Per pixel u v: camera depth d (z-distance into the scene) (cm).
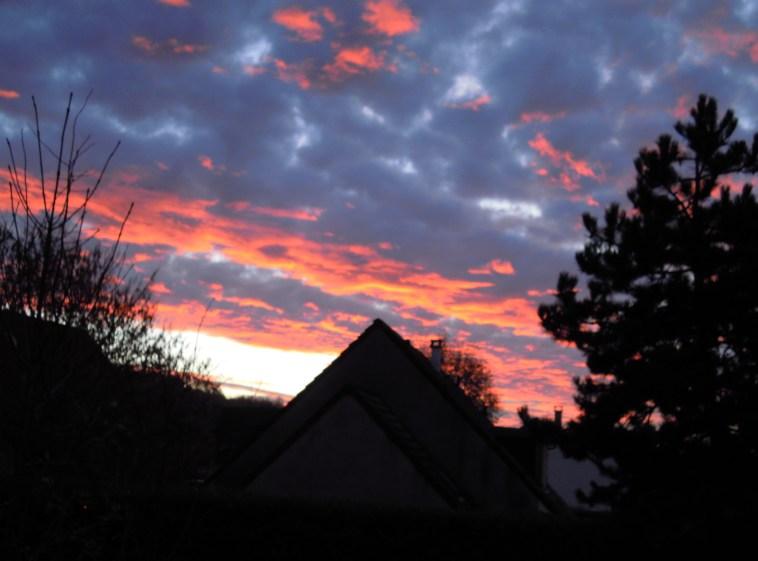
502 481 2412
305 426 2117
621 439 1903
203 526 1606
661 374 1877
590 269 2083
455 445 2417
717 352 1948
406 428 2403
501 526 1655
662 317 1983
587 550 1648
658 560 1641
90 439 583
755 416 1788
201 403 1891
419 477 2009
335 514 1678
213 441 2411
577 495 1959
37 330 543
